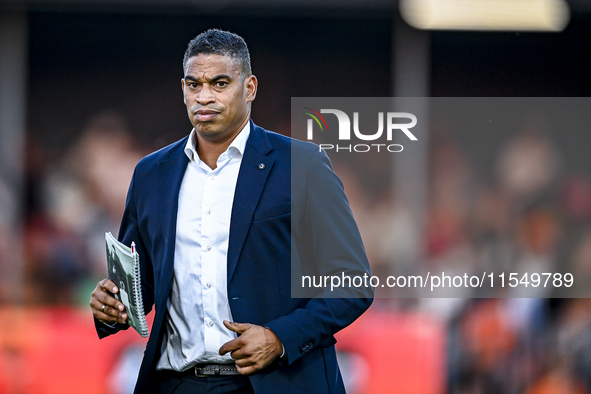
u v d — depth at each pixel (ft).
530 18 84.58
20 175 90.38
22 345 57.00
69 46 93.76
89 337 56.54
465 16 85.56
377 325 61.16
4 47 90.27
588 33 91.50
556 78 92.38
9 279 83.46
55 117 94.02
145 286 30.09
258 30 93.40
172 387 28.04
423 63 92.22
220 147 28.35
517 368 65.98
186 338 27.37
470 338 67.72
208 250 27.25
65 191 90.68
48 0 85.61
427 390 58.03
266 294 26.84
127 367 56.24
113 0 84.94
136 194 29.48
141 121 95.09
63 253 85.46
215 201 27.58
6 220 87.30
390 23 93.04
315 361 27.76
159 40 94.27
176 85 94.99
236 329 25.71
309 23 93.35
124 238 29.86
